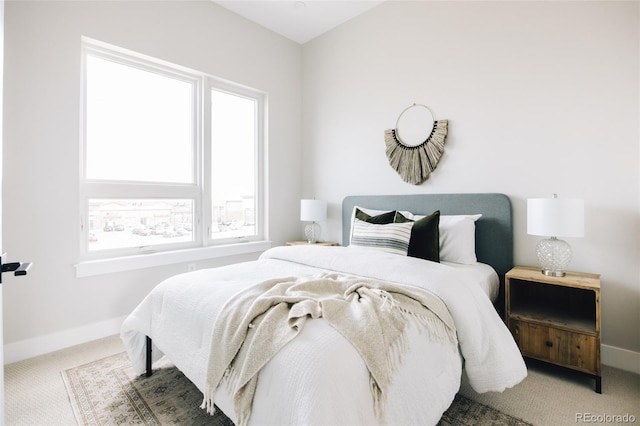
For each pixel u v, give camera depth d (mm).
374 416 1006
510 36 2412
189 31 2973
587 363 1769
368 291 1410
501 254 2416
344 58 3521
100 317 2490
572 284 1820
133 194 2744
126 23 2594
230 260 3338
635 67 1953
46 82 2232
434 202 2754
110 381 1849
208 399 1200
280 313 1222
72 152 2350
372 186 3295
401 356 1157
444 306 1483
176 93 3047
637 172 1955
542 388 1781
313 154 3883
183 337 1483
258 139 3680
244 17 3400
